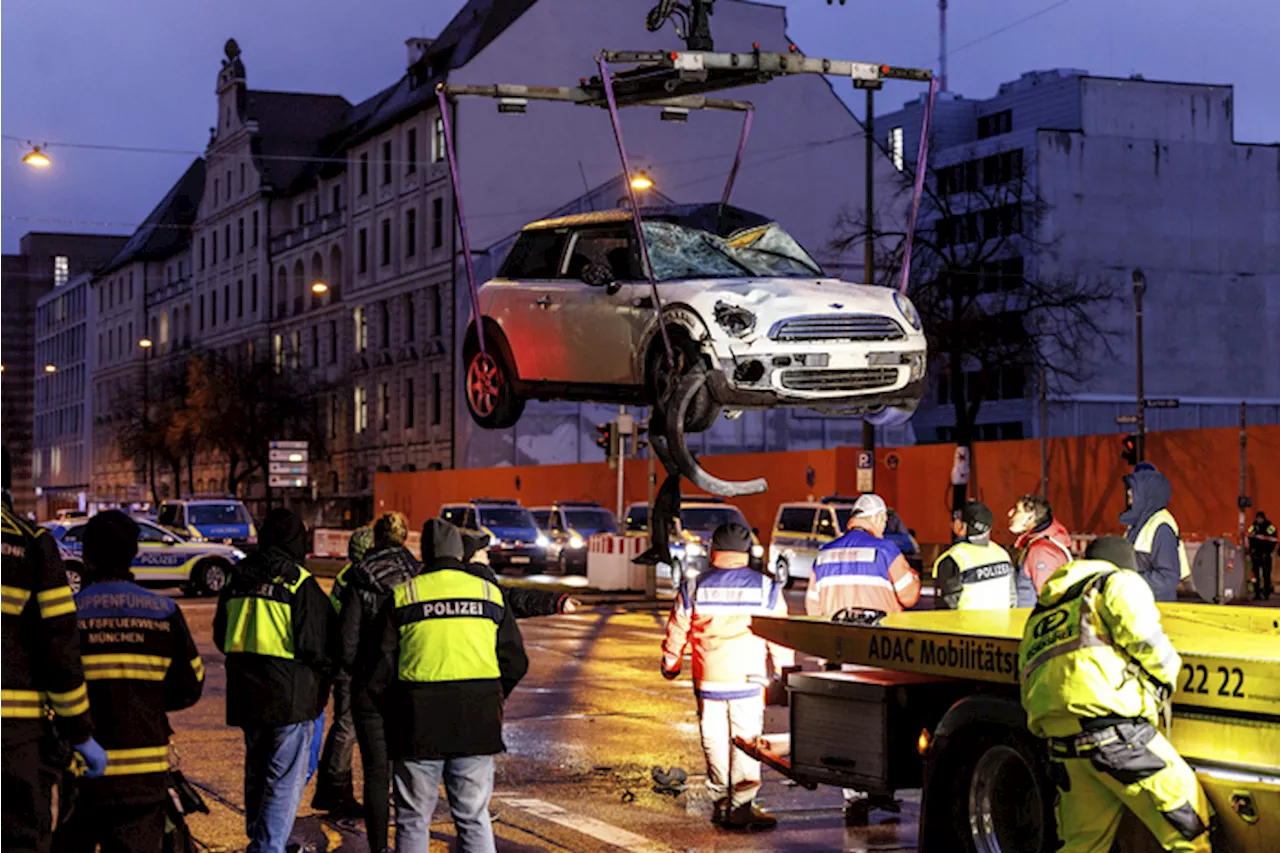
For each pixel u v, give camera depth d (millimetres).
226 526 45375
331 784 10164
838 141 71000
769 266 10062
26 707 5887
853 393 9375
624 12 69438
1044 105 81562
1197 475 36312
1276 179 81562
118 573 7066
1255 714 6348
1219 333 80188
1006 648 7406
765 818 9805
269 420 79000
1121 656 6523
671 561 9219
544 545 43250
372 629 7594
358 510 77750
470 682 7504
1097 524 38625
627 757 12430
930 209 71500
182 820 7238
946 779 7895
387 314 76000
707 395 9188
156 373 106812
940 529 43500
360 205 79062
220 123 98625
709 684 9828
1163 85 80438
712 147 69688
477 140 67688
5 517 5879
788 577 35500
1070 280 77562
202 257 102125
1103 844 6785
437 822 10031
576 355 10062
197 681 7176
